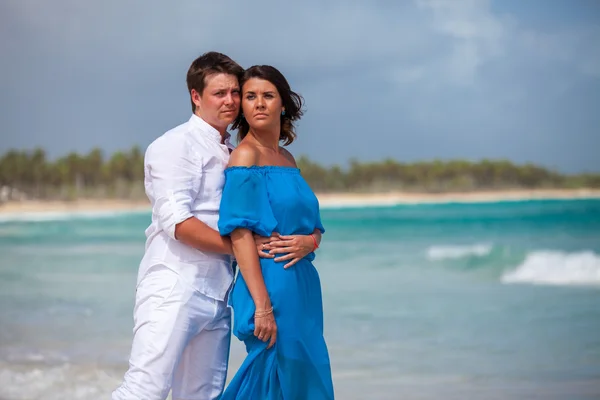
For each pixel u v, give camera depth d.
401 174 123.25
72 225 51.91
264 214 4.42
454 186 120.44
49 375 7.90
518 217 50.78
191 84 4.68
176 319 4.46
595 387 7.52
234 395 4.52
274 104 4.53
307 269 4.57
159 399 4.43
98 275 18.03
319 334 4.57
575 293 14.16
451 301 13.38
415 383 7.66
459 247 25.62
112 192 107.88
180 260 4.55
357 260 21.89
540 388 7.47
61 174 109.38
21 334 10.30
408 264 20.27
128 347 9.39
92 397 7.09
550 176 120.50
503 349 9.31
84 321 11.34
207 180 4.61
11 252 26.95
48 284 16.23
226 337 4.79
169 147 4.52
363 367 8.42
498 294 14.22
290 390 4.44
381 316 11.80
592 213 53.56
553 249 23.30
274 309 4.41
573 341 9.73
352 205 103.50
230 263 4.72
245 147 4.51
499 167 121.38
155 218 4.66
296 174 4.63
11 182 107.12
